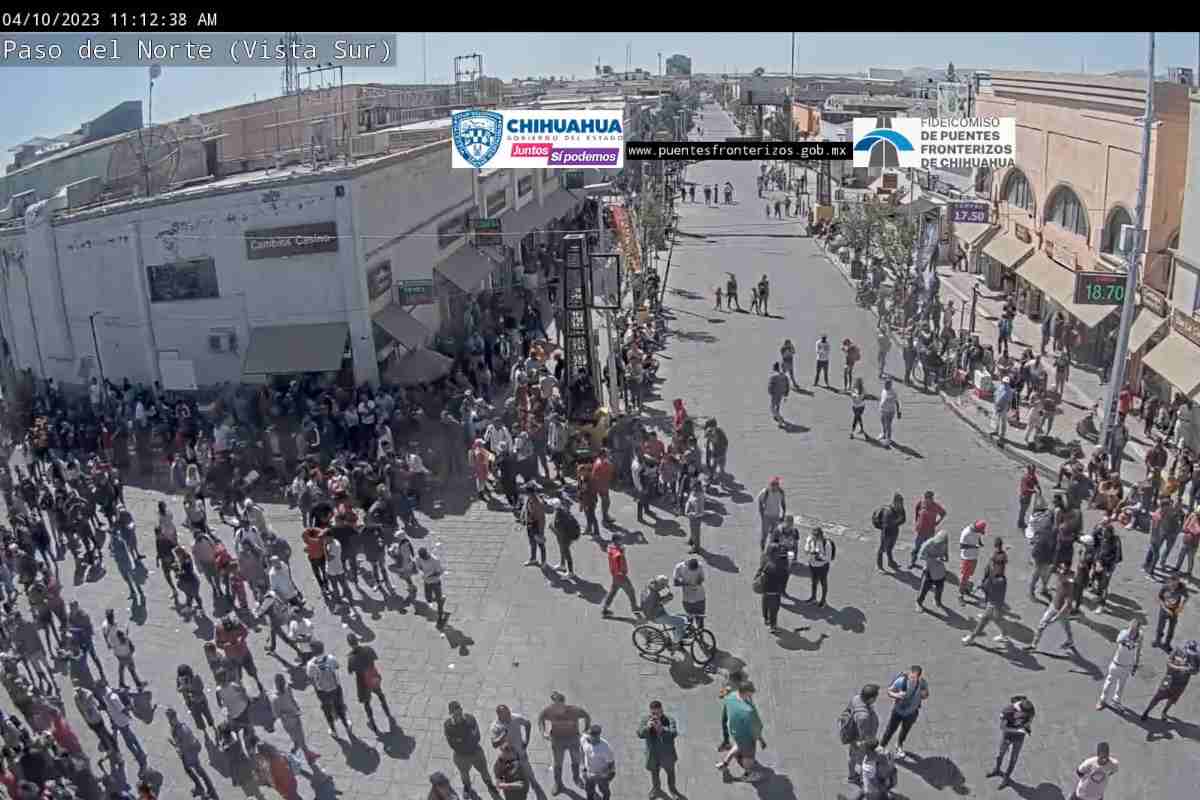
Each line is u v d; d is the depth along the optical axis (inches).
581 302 1013.8
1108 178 1117.7
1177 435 909.2
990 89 1568.7
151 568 788.0
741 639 651.5
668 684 606.5
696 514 760.3
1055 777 517.7
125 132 1616.6
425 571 670.5
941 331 1285.7
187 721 595.8
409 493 866.1
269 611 660.1
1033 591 691.4
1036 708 572.1
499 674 622.5
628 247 1515.7
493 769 526.9
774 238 2251.5
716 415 1083.3
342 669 632.4
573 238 999.0
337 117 1384.1
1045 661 617.6
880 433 1016.9
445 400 1038.4
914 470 922.7
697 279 1819.6
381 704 593.3
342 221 1025.5
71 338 1131.3
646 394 1159.0
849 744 515.2
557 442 918.4
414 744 563.2
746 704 514.9
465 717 502.9
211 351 1087.0
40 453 989.8
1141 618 662.5
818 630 658.8
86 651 653.3
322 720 588.1
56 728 545.6
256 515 765.9
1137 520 790.5
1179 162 1015.6
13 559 737.6
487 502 871.7
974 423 1026.1
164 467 979.3
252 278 1056.2
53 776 519.5
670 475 848.3
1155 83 1015.0
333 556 711.1
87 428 996.6
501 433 900.6
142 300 1084.5
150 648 675.4
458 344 1206.9
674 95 3863.2
